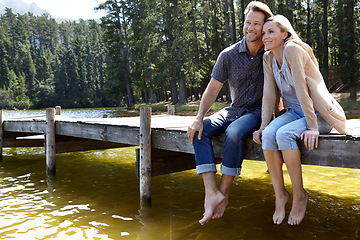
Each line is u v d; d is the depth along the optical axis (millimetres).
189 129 2906
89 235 3223
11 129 7383
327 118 2553
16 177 5805
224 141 2854
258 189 4676
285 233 3109
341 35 27000
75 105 71375
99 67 80688
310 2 36156
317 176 5289
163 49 34688
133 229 3348
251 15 2820
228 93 33844
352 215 3564
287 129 2520
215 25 36281
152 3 35875
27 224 3539
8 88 70812
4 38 83875
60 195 4645
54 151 6098
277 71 2730
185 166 4699
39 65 83438
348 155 2443
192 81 36281
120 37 44812
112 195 4613
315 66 2582
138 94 61812
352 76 26609
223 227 3311
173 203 4184
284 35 2656
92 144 6754
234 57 2980
